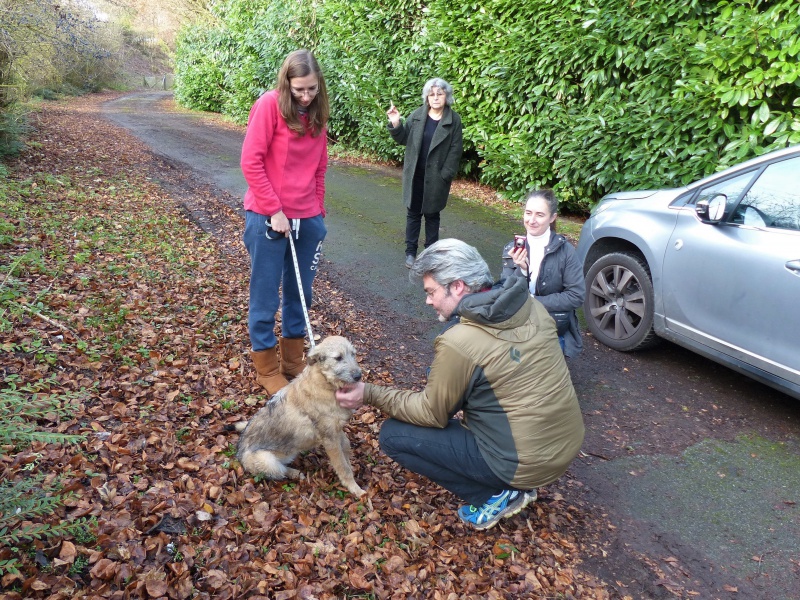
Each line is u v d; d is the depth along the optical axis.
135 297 5.00
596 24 7.65
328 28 13.51
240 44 19.45
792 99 6.16
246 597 2.34
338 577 2.54
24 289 4.63
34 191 7.59
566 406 2.65
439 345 2.66
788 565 2.88
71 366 3.79
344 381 2.87
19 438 2.66
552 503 3.23
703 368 4.79
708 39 6.77
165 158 12.24
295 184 3.58
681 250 4.32
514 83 9.03
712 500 3.30
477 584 2.63
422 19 10.91
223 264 6.37
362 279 6.40
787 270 3.62
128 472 2.92
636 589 2.72
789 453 3.70
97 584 2.24
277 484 3.09
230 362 4.26
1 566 2.11
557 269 4.01
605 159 7.52
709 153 6.62
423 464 2.88
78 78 30.64
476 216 8.87
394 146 12.07
